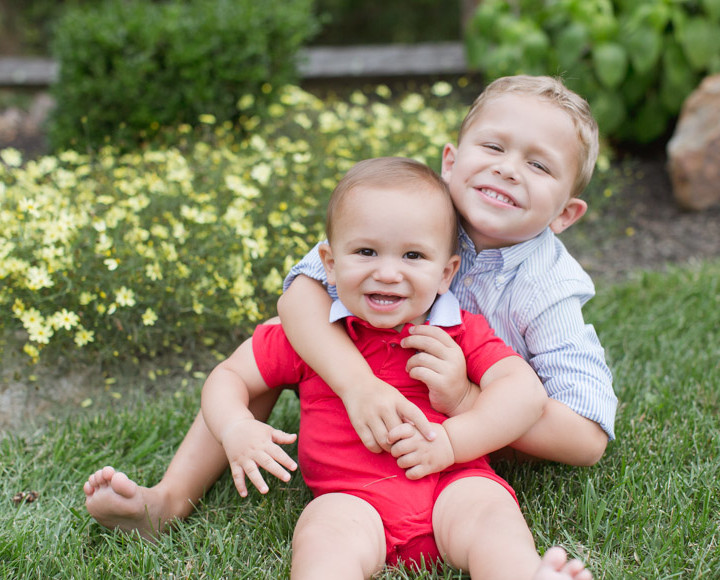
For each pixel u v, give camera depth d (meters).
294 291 1.94
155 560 1.74
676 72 5.09
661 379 2.59
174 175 3.21
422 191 1.76
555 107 1.88
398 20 11.59
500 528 1.53
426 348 1.78
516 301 1.98
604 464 2.08
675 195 4.73
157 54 4.66
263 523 1.87
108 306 2.65
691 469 2.04
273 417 2.40
